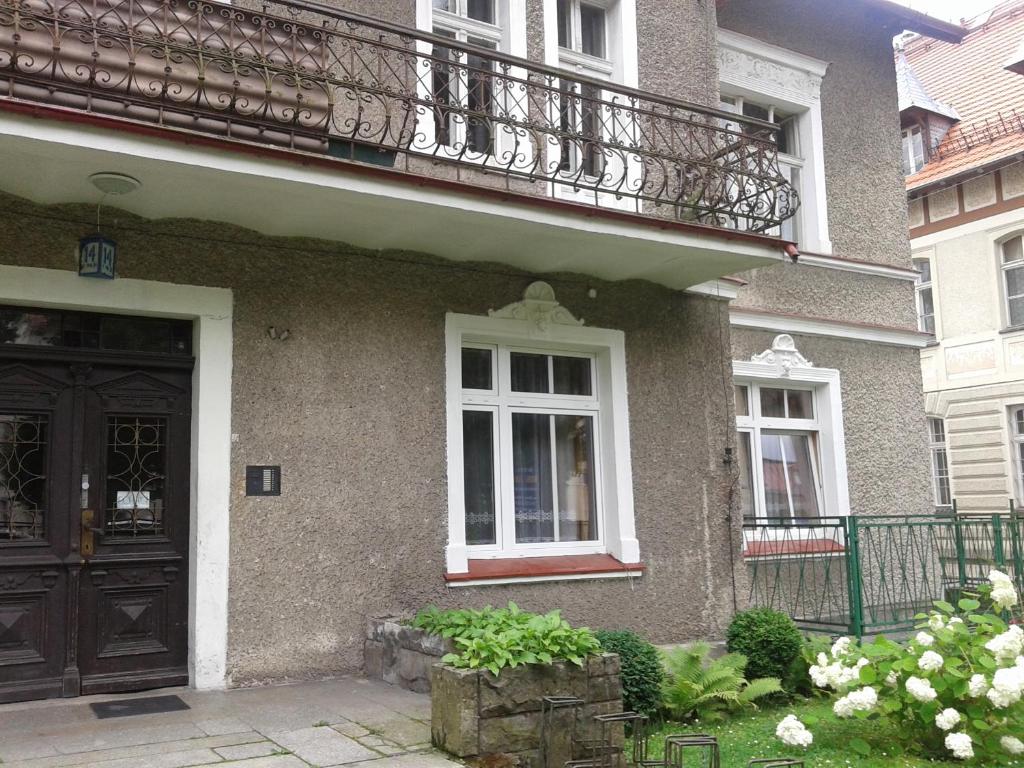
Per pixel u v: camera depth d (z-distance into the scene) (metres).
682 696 6.34
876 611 8.44
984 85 19.55
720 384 9.01
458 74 6.91
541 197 6.77
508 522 7.92
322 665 6.66
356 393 7.06
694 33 9.32
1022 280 17.80
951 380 18.73
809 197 11.29
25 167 5.56
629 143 8.59
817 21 11.71
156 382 6.54
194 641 6.28
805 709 6.74
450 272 7.65
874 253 11.75
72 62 5.65
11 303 6.04
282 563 6.61
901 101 18.92
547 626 5.40
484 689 4.92
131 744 4.94
